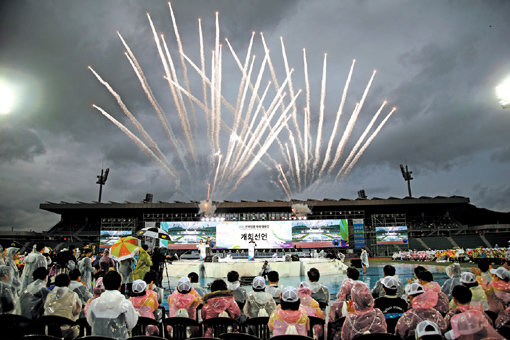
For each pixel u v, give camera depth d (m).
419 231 55.94
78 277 7.86
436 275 23.09
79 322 6.07
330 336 6.23
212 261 27.91
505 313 5.72
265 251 42.75
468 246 50.41
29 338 4.28
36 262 10.16
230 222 40.19
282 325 5.26
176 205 53.41
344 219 41.53
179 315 6.82
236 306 6.63
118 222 45.28
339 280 23.58
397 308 6.52
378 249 46.59
